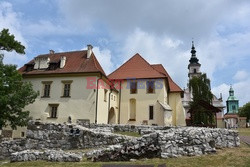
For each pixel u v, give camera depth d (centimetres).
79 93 3008
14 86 2420
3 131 2762
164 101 3494
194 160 1142
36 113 3088
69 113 2970
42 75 3206
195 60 8625
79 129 1859
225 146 1443
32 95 2625
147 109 3497
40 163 1284
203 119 2700
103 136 1748
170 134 1271
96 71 2994
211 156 1213
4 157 1958
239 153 1270
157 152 1238
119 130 2281
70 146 1845
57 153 1342
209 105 2633
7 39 2500
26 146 1969
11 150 1972
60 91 3092
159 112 3422
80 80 3053
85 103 2947
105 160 1259
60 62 3275
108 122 3284
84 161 1281
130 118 3597
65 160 1293
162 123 3341
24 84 2583
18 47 2578
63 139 1886
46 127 1972
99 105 2983
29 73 3269
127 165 1006
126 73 3816
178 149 1237
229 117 10125
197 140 1282
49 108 3066
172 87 4169
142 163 1127
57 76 3158
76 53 3512
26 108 3139
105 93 3244
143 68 3806
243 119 8381
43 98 3128
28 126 2019
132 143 1278
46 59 3341
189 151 1241
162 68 4394
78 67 3175
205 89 4672
